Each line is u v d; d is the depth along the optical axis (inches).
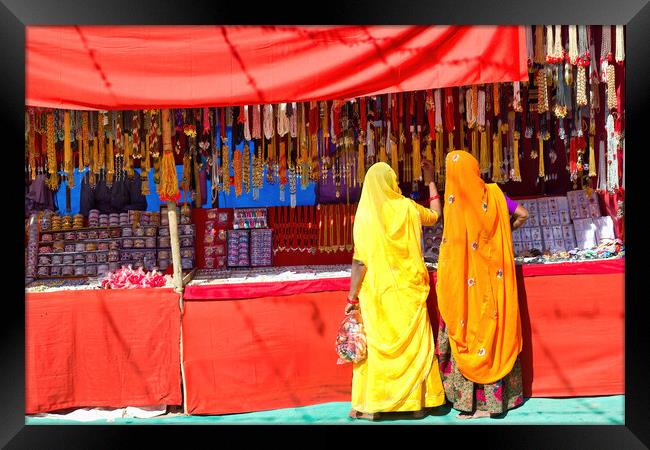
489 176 155.4
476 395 120.7
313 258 172.2
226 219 170.9
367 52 110.3
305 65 110.7
